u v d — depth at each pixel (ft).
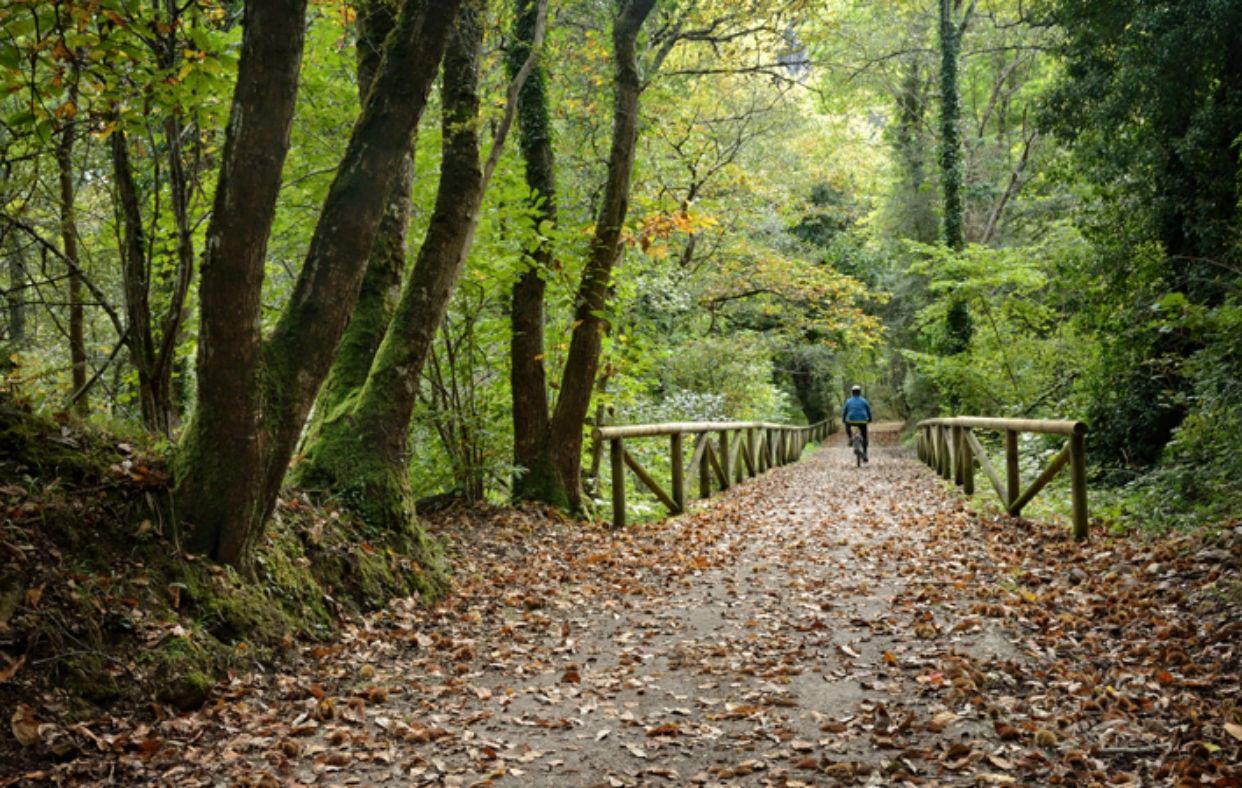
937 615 18.48
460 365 31.55
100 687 12.15
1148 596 17.93
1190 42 33.45
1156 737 11.68
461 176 23.82
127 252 19.71
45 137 16.38
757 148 68.44
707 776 11.23
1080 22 39.09
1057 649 15.62
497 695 14.49
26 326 27.86
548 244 29.73
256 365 14.98
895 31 78.79
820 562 25.14
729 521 33.71
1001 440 58.80
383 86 16.24
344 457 21.40
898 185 92.53
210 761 11.45
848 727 12.73
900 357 115.85
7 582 12.27
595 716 13.52
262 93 13.62
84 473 14.90
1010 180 85.97
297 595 16.72
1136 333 36.11
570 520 30.78
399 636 17.43
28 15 15.26
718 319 83.05
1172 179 36.14
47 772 10.52
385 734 12.73
